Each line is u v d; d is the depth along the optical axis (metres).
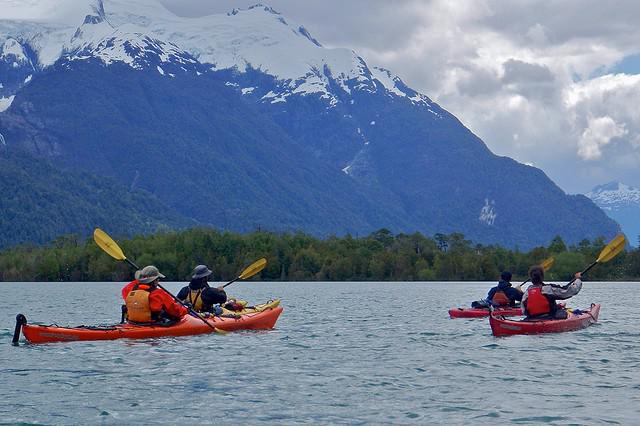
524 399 18.69
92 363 23.34
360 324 37.78
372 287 127.44
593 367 22.89
